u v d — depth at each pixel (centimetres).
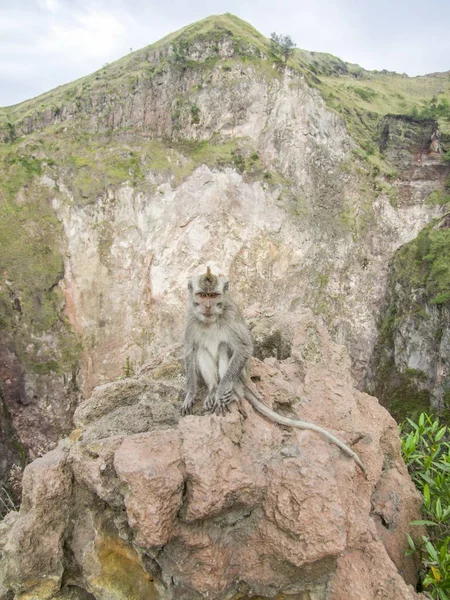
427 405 3728
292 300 4344
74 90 5091
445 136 4816
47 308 4038
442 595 549
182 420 534
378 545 540
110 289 4250
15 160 4350
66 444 590
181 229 4350
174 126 4778
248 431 578
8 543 537
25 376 3859
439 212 4581
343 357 839
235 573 536
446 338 3653
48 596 538
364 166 4825
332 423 640
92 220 4291
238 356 605
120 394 686
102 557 544
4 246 4053
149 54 5306
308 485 505
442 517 640
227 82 4806
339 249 4494
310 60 7394
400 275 4278
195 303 615
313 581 524
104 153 4578
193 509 482
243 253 4362
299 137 4747
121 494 515
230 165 4484
